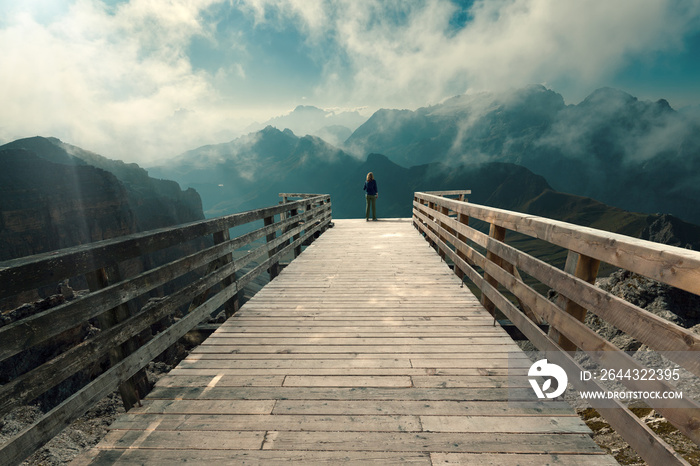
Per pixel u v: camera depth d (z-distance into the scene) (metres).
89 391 2.15
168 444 2.24
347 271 6.83
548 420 2.39
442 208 7.36
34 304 7.61
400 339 3.74
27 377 1.76
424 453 2.12
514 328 4.09
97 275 2.36
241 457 2.12
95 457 2.14
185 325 3.37
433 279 6.17
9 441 1.65
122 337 2.46
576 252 2.46
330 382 2.93
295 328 4.10
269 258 6.04
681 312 6.14
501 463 2.04
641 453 1.75
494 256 4.05
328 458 2.10
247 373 3.10
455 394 2.71
